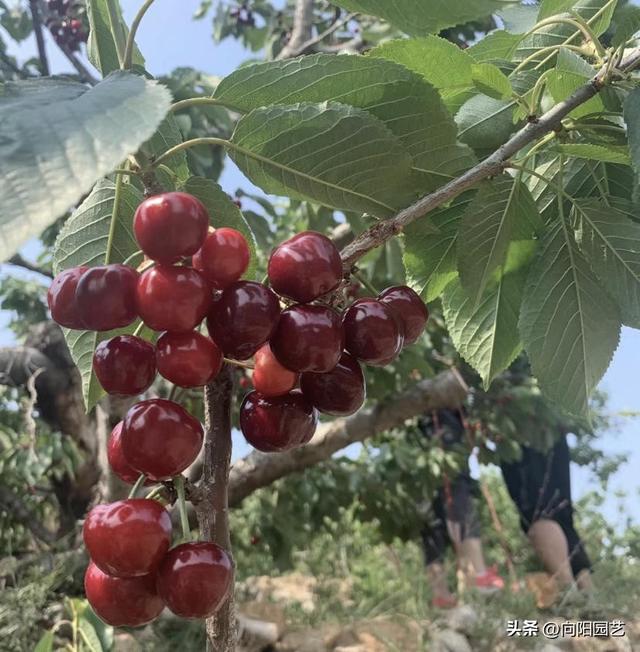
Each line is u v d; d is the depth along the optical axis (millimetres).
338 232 729
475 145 289
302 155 222
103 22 238
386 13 192
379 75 219
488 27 928
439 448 1064
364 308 209
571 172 301
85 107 148
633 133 225
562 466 1178
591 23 274
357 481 1000
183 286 175
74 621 469
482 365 312
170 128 237
